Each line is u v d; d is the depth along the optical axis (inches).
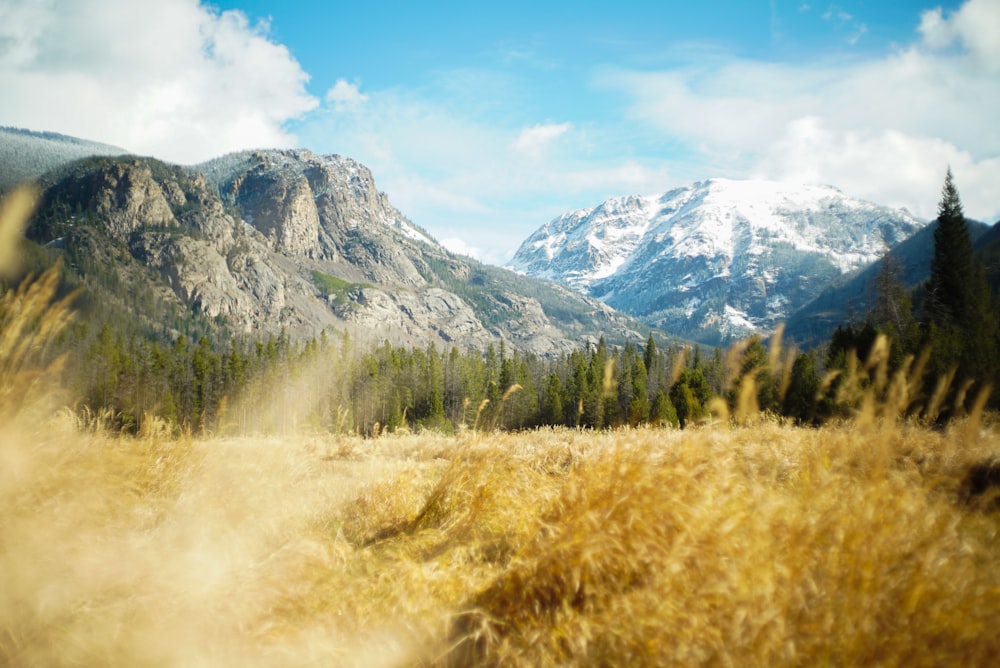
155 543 187.8
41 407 207.3
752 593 115.8
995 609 111.5
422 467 370.3
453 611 145.7
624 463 179.5
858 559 121.7
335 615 147.7
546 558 147.9
